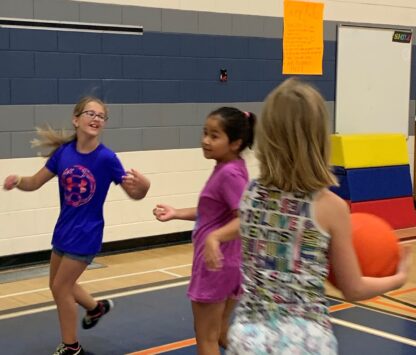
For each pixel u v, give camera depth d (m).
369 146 7.99
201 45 7.25
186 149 7.26
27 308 4.99
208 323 3.12
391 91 8.87
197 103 7.29
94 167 3.86
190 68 7.20
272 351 1.90
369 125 8.69
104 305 4.31
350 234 1.93
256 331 1.95
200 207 3.14
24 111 6.20
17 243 6.28
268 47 7.75
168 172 7.15
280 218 1.96
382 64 8.74
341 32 8.32
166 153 7.12
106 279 5.82
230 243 3.07
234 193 3.01
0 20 5.99
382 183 7.97
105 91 6.65
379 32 8.68
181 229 7.35
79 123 3.87
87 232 3.84
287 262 1.94
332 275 1.98
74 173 3.85
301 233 1.92
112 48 6.65
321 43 8.16
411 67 9.06
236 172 3.06
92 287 5.55
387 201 7.96
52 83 6.33
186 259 6.59
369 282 1.96
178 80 7.12
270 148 1.95
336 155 7.83
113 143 6.73
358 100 8.55
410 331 4.49
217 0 7.32
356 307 5.02
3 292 5.43
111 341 4.30
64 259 3.84
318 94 1.93
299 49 7.99
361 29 8.50
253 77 7.67
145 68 6.89
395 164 8.17
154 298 5.26
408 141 9.11
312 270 1.92
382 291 1.98
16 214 6.25
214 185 3.08
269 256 1.97
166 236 7.23
